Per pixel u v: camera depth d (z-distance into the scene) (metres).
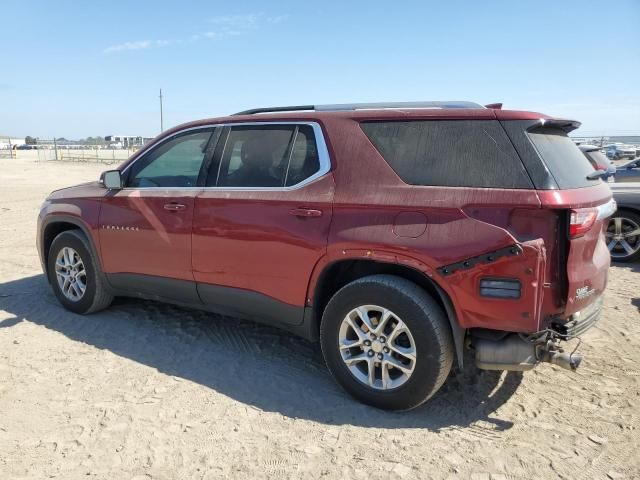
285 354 4.15
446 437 3.02
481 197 2.96
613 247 7.47
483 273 2.90
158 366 3.91
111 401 3.39
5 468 2.71
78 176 25.83
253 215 3.69
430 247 3.00
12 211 12.06
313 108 3.86
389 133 3.37
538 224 2.86
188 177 4.18
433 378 3.07
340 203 3.33
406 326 3.10
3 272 6.57
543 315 2.92
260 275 3.70
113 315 4.98
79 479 2.65
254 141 3.89
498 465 2.77
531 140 3.00
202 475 2.69
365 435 3.04
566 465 2.77
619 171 9.33
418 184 3.17
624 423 3.15
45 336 4.46
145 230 4.29
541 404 3.38
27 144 84.38
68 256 4.98
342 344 3.38
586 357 4.07
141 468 2.74
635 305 5.32
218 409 3.31
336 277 3.58
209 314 5.01
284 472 2.71
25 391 3.50
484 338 3.09
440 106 3.52
